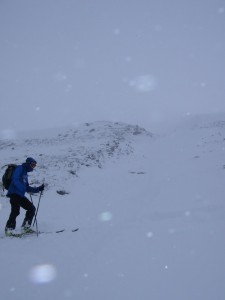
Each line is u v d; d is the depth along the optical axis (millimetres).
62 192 14289
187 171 18641
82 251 5988
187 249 6039
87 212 11047
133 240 6746
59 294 4141
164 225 8016
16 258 5520
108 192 14484
